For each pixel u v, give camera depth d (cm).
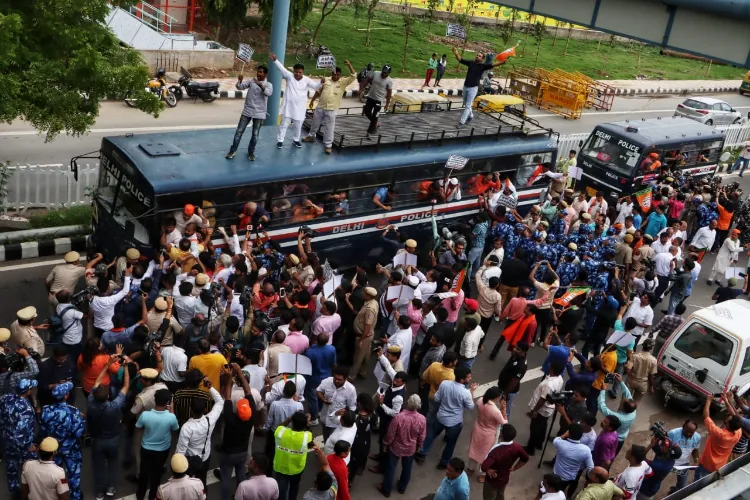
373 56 3522
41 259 1500
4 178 1622
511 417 1247
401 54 3684
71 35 1366
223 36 3206
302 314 1200
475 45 4231
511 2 1877
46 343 1069
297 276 1251
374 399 1072
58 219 1617
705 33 1545
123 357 930
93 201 1371
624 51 5175
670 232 1666
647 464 973
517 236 1562
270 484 806
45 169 1658
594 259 1514
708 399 1084
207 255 1218
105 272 1191
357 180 1475
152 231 1231
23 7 1371
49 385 927
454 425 1036
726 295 1568
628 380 1286
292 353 1040
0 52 1254
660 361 1335
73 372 974
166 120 2364
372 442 1119
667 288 1711
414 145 1605
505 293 1484
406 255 1352
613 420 996
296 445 878
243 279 1197
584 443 1011
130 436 958
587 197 2220
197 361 958
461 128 1731
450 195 1631
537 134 1850
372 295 1179
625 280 1625
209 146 1398
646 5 1625
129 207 1270
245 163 1354
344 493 865
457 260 1455
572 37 5219
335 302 1179
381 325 1388
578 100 3209
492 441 1028
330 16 4144
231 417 884
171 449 1039
